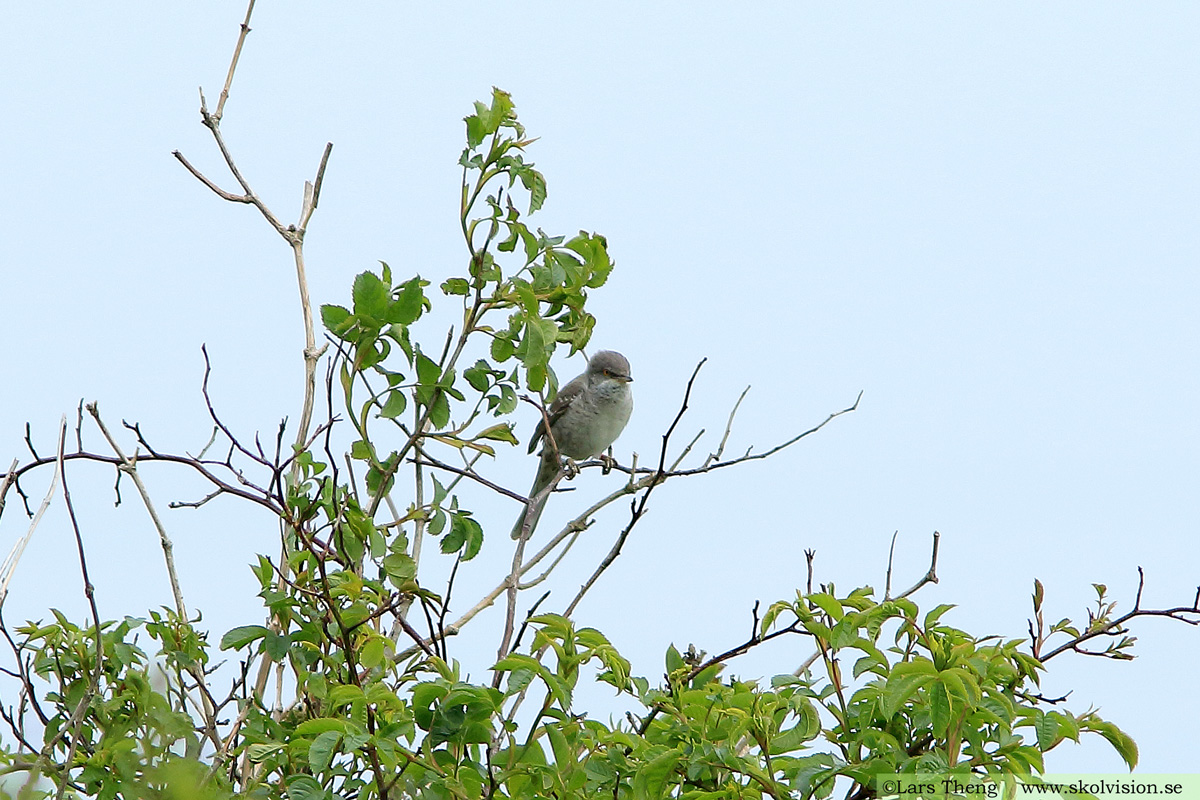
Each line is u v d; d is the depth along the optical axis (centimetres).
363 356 1112
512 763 923
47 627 1059
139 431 1070
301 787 882
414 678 1034
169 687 1048
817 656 1050
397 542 1109
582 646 980
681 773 932
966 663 859
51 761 959
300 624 1052
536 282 1191
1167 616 1020
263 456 1036
